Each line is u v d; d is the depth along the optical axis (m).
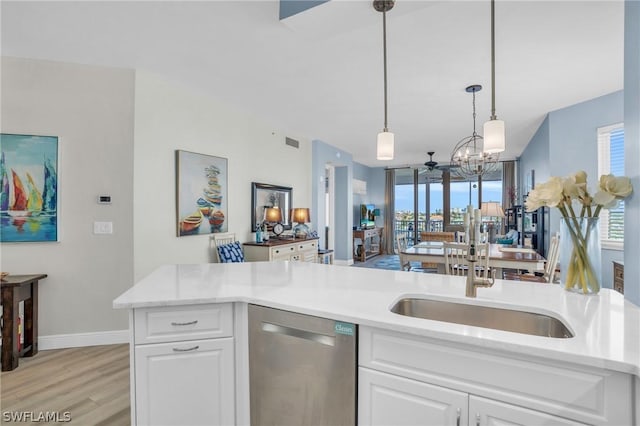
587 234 1.59
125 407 2.05
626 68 1.54
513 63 2.96
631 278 1.48
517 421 1.04
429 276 2.03
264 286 1.76
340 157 7.10
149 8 2.21
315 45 2.67
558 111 4.24
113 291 3.05
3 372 2.48
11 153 2.80
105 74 3.03
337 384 1.35
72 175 2.94
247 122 4.55
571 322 1.22
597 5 2.12
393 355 1.24
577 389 0.97
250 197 4.60
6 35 2.53
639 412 0.90
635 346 1.00
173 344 1.52
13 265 2.82
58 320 2.91
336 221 7.62
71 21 2.35
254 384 1.55
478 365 1.09
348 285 1.79
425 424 1.18
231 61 2.96
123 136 3.07
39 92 2.87
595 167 3.89
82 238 2.97
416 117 4.61
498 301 1.48
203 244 3.80
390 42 2.62
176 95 3.49
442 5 2.13
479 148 6.13
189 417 1.54
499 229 7.93
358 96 3.82
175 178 3.48
